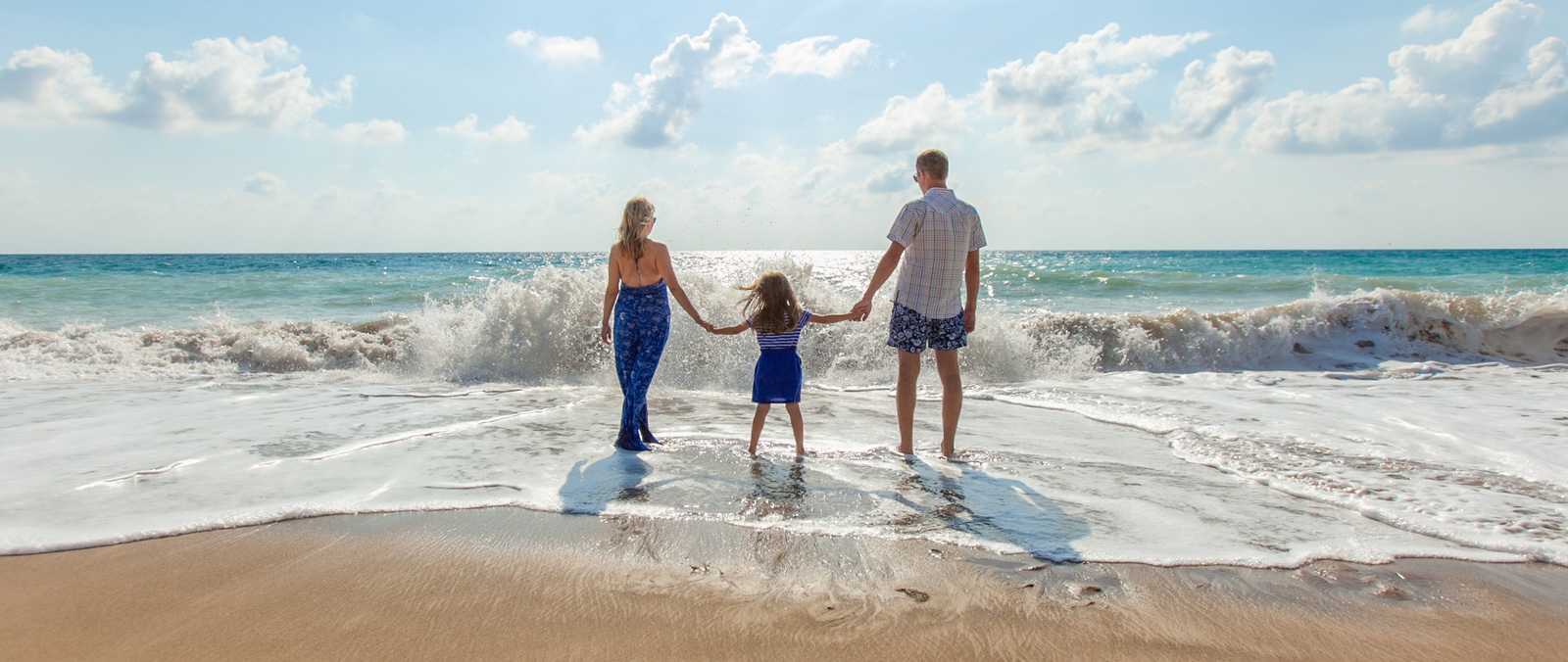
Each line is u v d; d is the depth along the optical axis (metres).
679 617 2.16
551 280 8.21
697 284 8.45
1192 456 4.23
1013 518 3.08
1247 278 21.91
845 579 2.45
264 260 49.72
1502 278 23.25
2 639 2.01
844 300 8.69
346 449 4.29
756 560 2.60
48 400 5.94
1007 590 2.38
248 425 4.96
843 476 3.73
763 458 4.11
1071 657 1.96
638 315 4.39
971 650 1.98
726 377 7.20
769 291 4.16
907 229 4.12
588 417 5.35
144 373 7.37
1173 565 2.59
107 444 4.38
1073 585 2.42
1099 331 8.55
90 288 19.66
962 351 7.61
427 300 8.56
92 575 2.45
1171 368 8.16
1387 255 59.56
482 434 4.73
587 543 2.77
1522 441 4.50
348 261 52.69
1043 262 47.34
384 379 7.34
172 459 4.00
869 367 7.73
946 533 2.89
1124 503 3.30
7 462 3.92
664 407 5.85
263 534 2.86
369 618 2.15
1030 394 6.38
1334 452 4.24
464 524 2.98
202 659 1.91
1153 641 2.05
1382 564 2.63
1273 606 2.28
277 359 7.86
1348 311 8.78
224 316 8.84
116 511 3.09
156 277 24.58
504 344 7.69
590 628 2.09
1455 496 3.42
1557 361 8.13
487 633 2.06
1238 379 7.25
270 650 1.96
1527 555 2.71
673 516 3.06
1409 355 8.38
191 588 2.36
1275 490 3.55
